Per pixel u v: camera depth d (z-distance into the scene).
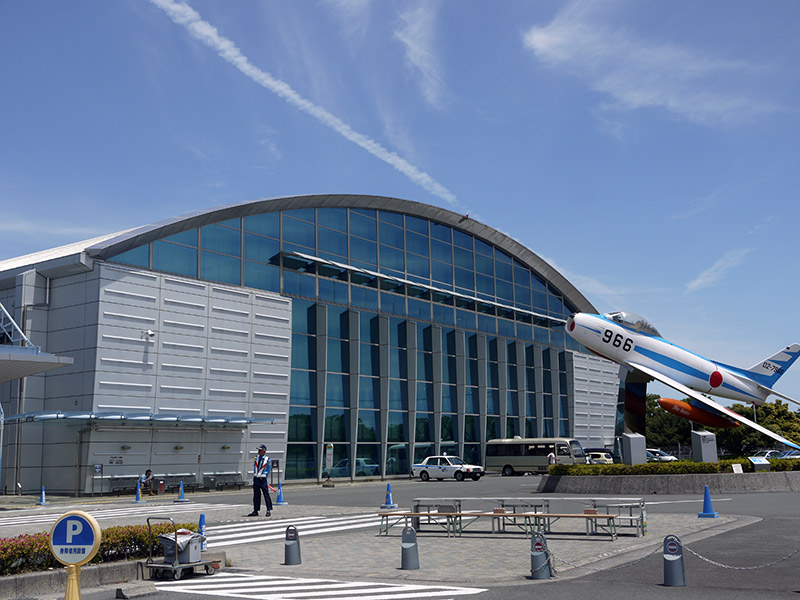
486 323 56.97
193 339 37.16
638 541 13.88
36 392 34.41
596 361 67.81
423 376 50.94
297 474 41.53
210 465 37.19
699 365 31.30
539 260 61.50
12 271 35.38
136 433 34.31
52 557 10.41
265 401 40.16
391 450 47.66
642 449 29.44
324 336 43.88
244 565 12.45
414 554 11.56
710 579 9.91
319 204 45.34
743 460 28.02
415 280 51.72
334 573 11.40
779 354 32.84
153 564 11.15
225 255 39.62
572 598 8.90
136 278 35.22
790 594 8.85
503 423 56.22
